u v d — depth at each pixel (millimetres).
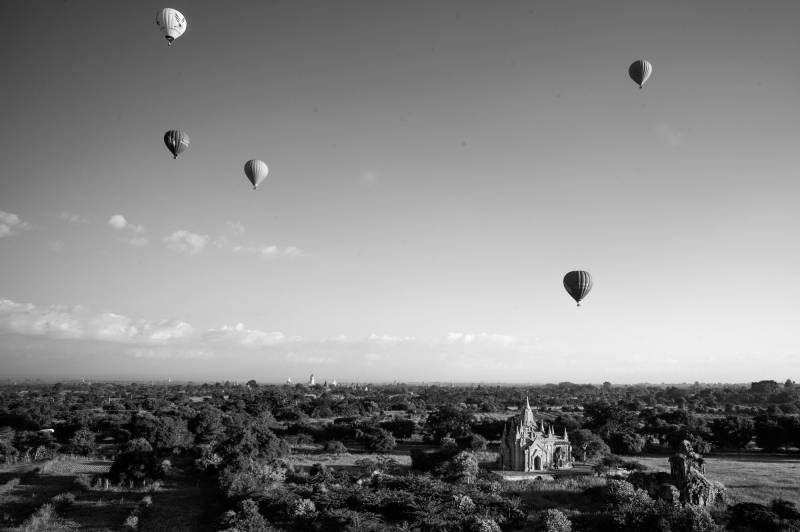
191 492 88188
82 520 73250
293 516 67750
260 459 107125
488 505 69875
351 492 74875
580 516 68688
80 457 121625
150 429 128000
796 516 67062
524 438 108875
